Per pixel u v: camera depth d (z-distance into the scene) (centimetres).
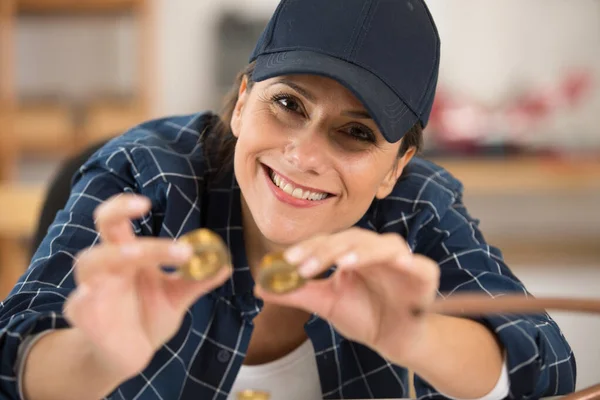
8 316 89
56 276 96
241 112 108
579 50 414
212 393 113
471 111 396
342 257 72
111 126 378
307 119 94
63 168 139
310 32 95
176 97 407
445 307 78
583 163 378
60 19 385
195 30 403
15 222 211
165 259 65
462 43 415
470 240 122
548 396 100
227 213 114
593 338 273
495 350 94
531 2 413
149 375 110
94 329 68
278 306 117
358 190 97
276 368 119
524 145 389
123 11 383
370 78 93
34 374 77
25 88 386
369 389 122
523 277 375
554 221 436
